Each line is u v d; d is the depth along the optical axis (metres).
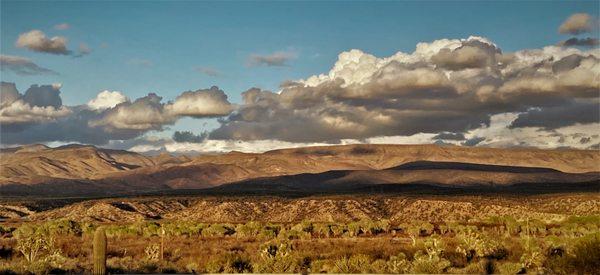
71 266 30.92
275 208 158.25
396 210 141.75
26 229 72.19
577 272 27.89
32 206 185.50
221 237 77.75
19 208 180.12
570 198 129.12
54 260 32.16
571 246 31.41
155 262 34.66
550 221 92.88
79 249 47.56
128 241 67.06
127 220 150.38
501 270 30.03
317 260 37.00
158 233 77.75
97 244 22.97
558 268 28.70
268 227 87.12
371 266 31.83
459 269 31.17
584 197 128.88
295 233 75.62
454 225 82.19
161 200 183.25
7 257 40.12
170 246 56.91
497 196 156.62
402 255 36.75
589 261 27.77
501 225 86.19
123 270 30.52
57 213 162.88
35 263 29.89
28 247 39.09
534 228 70.06
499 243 38.56
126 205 167.38
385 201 153.12
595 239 28.33
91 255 43.06
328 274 28.31
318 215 140.25
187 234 80.19
